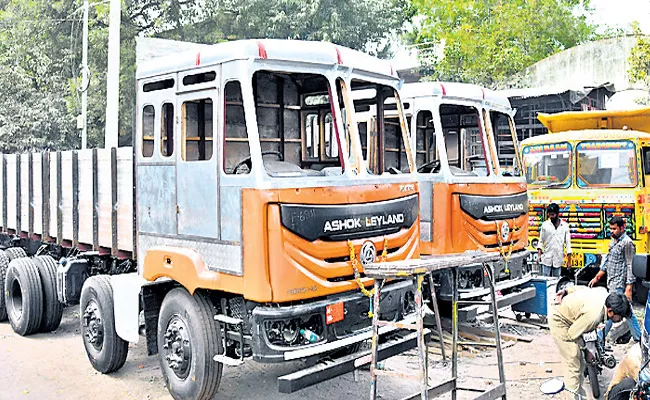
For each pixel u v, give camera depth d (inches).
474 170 340.2
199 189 215.6
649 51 739.4
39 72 1029.2
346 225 208.4
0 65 952.9
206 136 246.4
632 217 393.4
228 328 216.5
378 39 1008.2
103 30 1035.9
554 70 917.8
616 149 407.5
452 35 1160.2
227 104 251.4
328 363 199.8
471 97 321.7
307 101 283.7
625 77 851.4
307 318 199.8
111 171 274.1
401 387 254.8
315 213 200.7
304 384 189.9
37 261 342.3
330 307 203.5
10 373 279.4
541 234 379.2
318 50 213.8
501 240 319.3
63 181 323.0
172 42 371.9
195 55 218.8
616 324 255.8
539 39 1229.1
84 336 278.1
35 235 364.5
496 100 339.6
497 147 353.7
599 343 252.4
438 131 308.5
